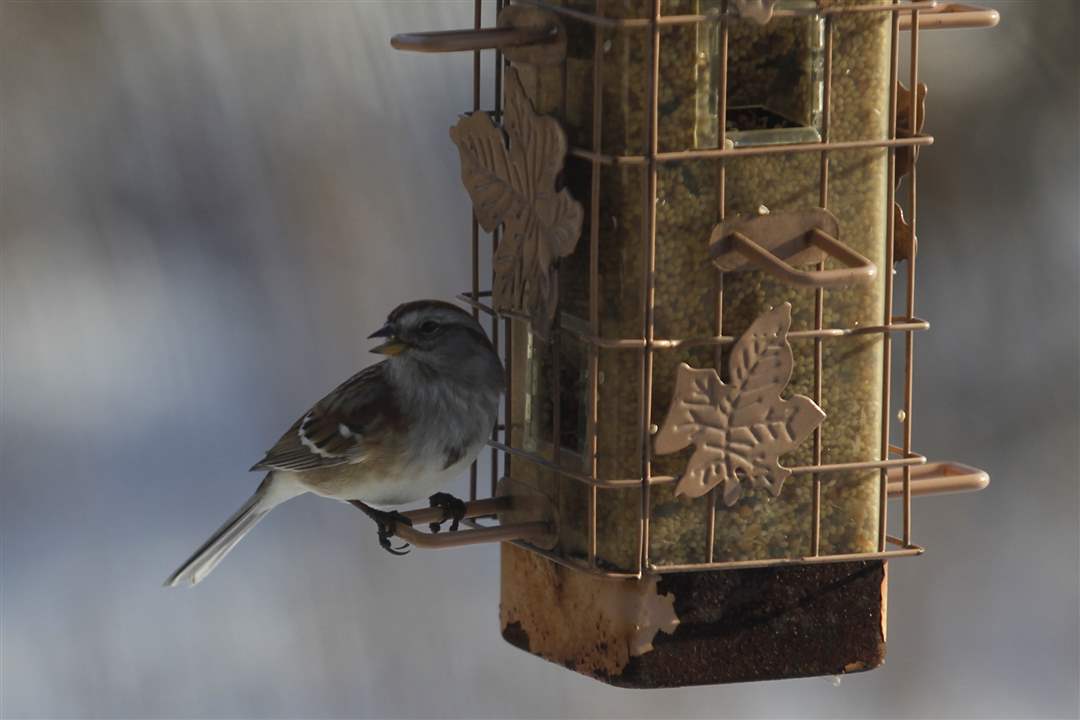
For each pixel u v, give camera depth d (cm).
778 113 768
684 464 762
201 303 1642
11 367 1602
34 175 1673
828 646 786
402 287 1620
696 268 749
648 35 728
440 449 877
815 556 777
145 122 1666
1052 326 1494
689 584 770
